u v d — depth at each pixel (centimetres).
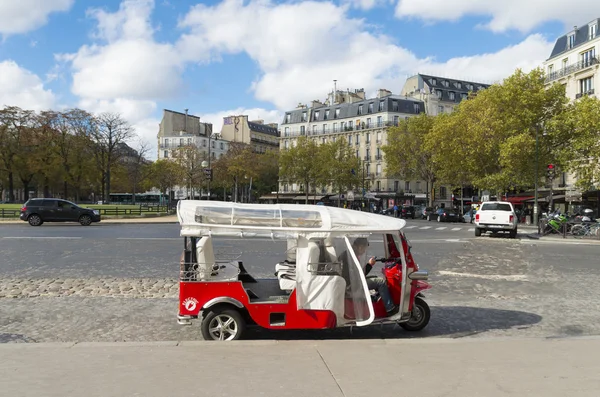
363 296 616
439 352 519
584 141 3269
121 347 532
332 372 446
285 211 612
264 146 11888
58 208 2933
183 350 523
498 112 3950
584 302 887
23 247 1659
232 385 409
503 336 659
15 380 420
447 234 2673
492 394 390
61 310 794
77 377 429
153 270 1204
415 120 5928
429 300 904
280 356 501
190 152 6919
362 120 8694
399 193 8056
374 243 1377
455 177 5019
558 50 5538
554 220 2527
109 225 3044
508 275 1198
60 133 5881
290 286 613
